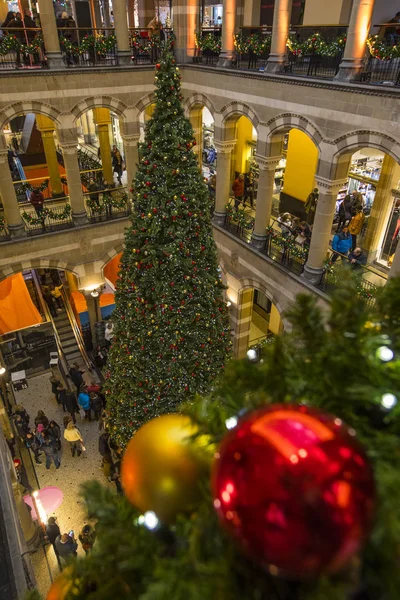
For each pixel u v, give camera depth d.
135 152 16.08
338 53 10.80
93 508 2.61
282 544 1.50
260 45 12.48
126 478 2.53
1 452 7.40
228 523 1.65
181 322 8.54
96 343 17.98
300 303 2.56
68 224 15.90
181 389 8.91
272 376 2.40
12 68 13.23
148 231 7.95
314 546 1.49
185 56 15.36
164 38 15.95
